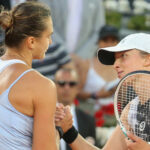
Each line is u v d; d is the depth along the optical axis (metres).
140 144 10.60
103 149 12.10
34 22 10.33
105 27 25.50
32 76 10.04
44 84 9.95
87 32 27.41
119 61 11.30
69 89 19.86
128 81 10.95
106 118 24.36
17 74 10.09
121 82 10.78
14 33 10.38
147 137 10.80
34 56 10.68
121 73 11.28
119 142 12.09
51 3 26.33
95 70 25.48
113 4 29.94
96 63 25.69
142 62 11.00
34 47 10.48
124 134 11.06
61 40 25.30
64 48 23.94
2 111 9.95
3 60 10.51
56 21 26.62
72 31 26.91
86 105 24.73
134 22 30.08
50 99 9.93
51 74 22.59
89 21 27.45
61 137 11.73
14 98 9.89
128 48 10.98
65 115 12.08
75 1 26.89
